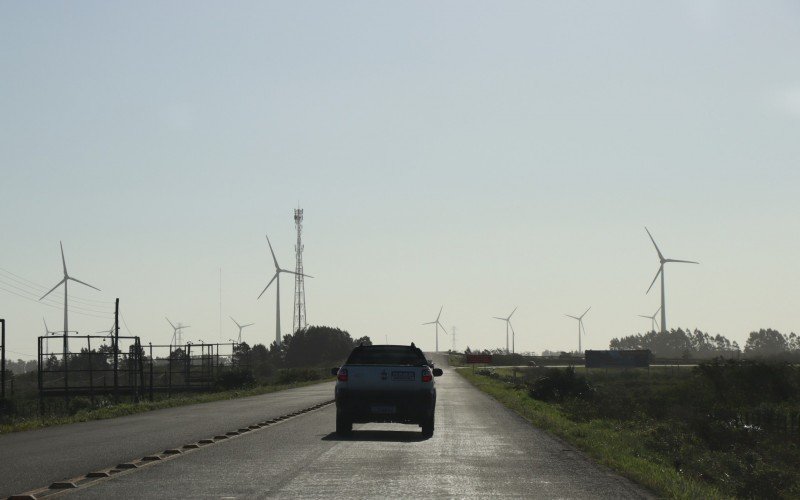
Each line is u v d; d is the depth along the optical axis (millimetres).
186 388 61344
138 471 13070
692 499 11062
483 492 11289
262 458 14875
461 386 59906
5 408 37719
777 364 57000
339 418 20062
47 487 11438
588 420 30859
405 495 10883
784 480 18109
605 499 10852
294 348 176375
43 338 46250
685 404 47094
